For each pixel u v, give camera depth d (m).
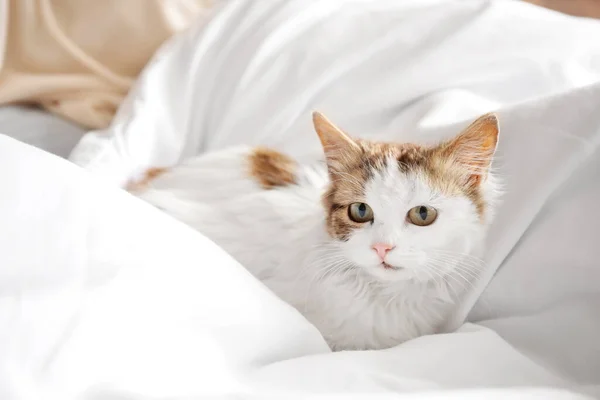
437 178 0.53
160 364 0.42
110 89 0.86
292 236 0.58
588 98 0.54
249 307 0.47
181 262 0.46
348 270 0.56
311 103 0.74
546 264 0.53
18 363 0.38
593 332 0.51
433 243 0.53
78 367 0.39
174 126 0.77
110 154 0.71
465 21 0.72
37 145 0.80
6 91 0.85
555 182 0.53
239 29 0.79
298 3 0.78
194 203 0.62
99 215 0.44
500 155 0.56
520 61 0.70
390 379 0.45
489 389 0.44
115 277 0.43
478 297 0.55
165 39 0.86
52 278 0.41
